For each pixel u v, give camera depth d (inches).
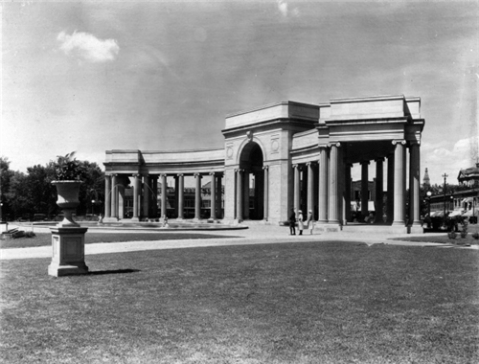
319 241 1581.0
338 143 2269.9
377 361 380.8
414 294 631.2
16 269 875.4
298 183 2888.8
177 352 402.3
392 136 2177.7
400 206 2140.7
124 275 799.7
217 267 899.4
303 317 513.7
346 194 2942.9
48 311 542.6
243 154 3282.5
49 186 4936.0
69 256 816.3
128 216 4677.7
